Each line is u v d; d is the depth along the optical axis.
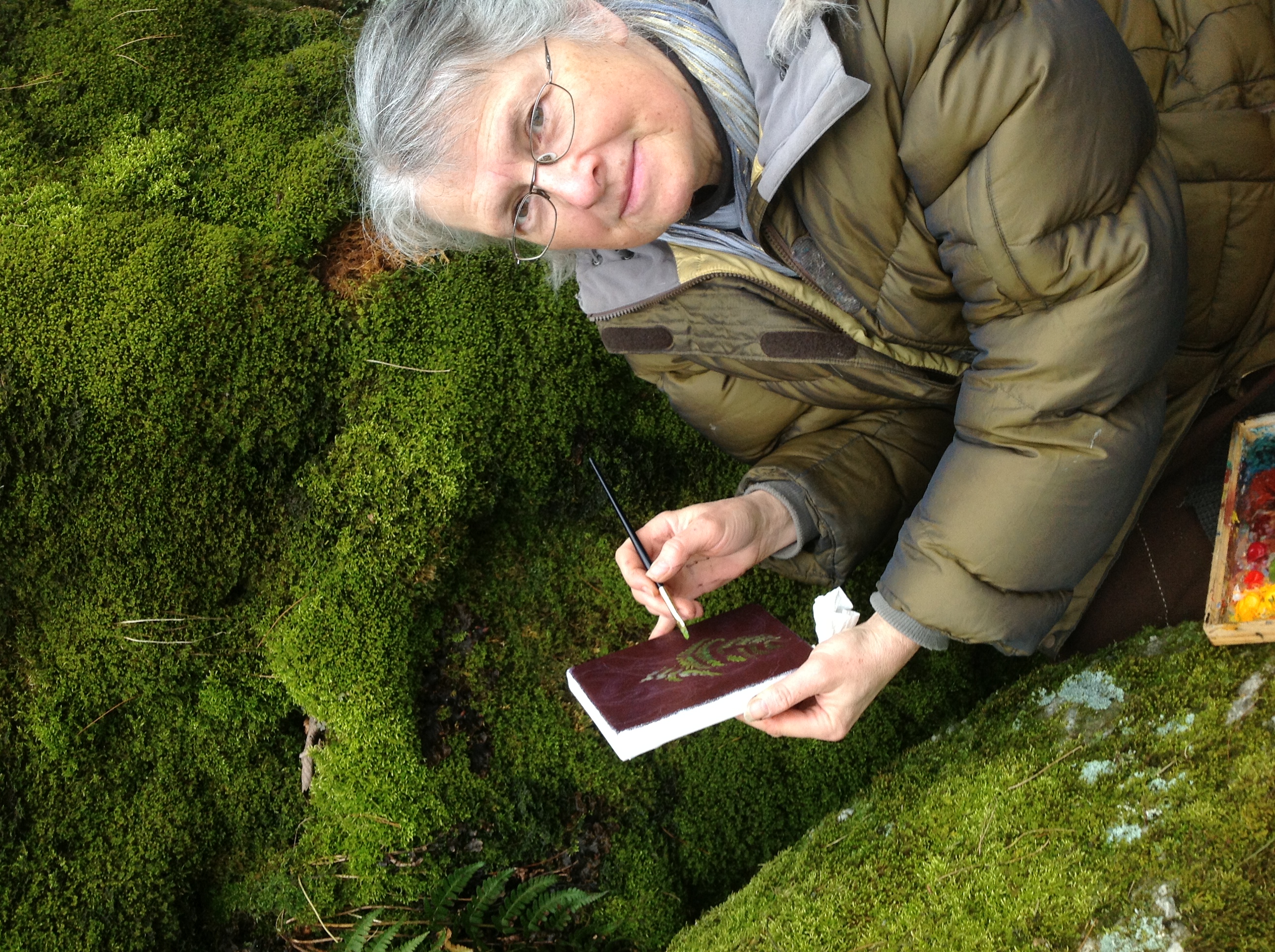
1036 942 0.65
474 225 0.71
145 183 0.94
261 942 0.89
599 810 0.96
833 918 0.76
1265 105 0.77
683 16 0.70
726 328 0.83
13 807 0.84
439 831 0.90
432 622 0.95
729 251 0.78
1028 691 0.87
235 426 0.89
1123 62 0.65
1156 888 0.64
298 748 0.92
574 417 0.97
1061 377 0.67
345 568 0.90
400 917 0.88
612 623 1.00
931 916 0.71
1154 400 0.70
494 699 0.96
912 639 0.75
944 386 0.84
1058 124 0.63
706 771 0.98
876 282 0.74
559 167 0.66
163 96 0.99
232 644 0.90
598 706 0.75
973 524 0.70
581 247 0.73
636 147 0.68
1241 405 0.88
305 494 0.92
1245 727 0.69
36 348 0.84
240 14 1.06
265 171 0.96
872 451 0.89
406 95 0.66
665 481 1.03
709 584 0.86
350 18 1.11
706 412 0.93
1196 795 0.67
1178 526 0.91
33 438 0.84
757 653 0.78
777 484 0.87
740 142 0.71
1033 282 0.66
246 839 0.90
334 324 0.92
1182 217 0.68
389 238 0.84
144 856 0.86
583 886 0.93
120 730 0.88
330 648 0.89
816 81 0.65
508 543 1.00
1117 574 0.93
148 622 0.87
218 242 0.90
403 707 0.90
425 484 0.92
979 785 0.78
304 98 1.01
